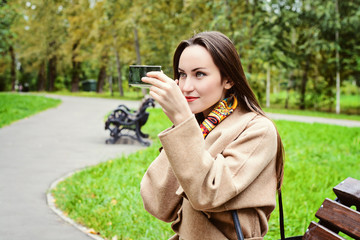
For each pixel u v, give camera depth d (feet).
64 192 16.60
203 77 4.44
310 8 94.17
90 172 19.85
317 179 19.60
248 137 4.32
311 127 46.01
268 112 78.07
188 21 99.86
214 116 4.61
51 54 149.79
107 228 12.72
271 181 4.58
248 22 96.02
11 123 43.24
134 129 30.55
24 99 77.25
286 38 96.99
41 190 17.38
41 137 33.22
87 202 15.07
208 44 4.42
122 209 14.16
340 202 4.77
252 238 4.46
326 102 122.11
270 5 91.35
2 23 63.77
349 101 138.82
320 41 91.76
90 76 189.47
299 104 110.93
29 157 24.45
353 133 41.19
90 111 63.26
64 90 184.24
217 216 4.47
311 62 107.45
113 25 113.70
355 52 96.99
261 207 4.55
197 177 3.88
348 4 95.61
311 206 15.17
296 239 5.35
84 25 126.11
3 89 195.83
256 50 89.51
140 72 4.03
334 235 4.34
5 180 18.81
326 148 30.37
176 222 4.87
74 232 12.71
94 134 36.01
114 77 192.24
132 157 23.18
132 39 119.03
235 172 4.17
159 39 109.40
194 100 4.50
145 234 12.08
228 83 4.65
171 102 3.92
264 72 118.11
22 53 163.12
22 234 12.39
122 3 107.14
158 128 38.86
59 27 143.54
